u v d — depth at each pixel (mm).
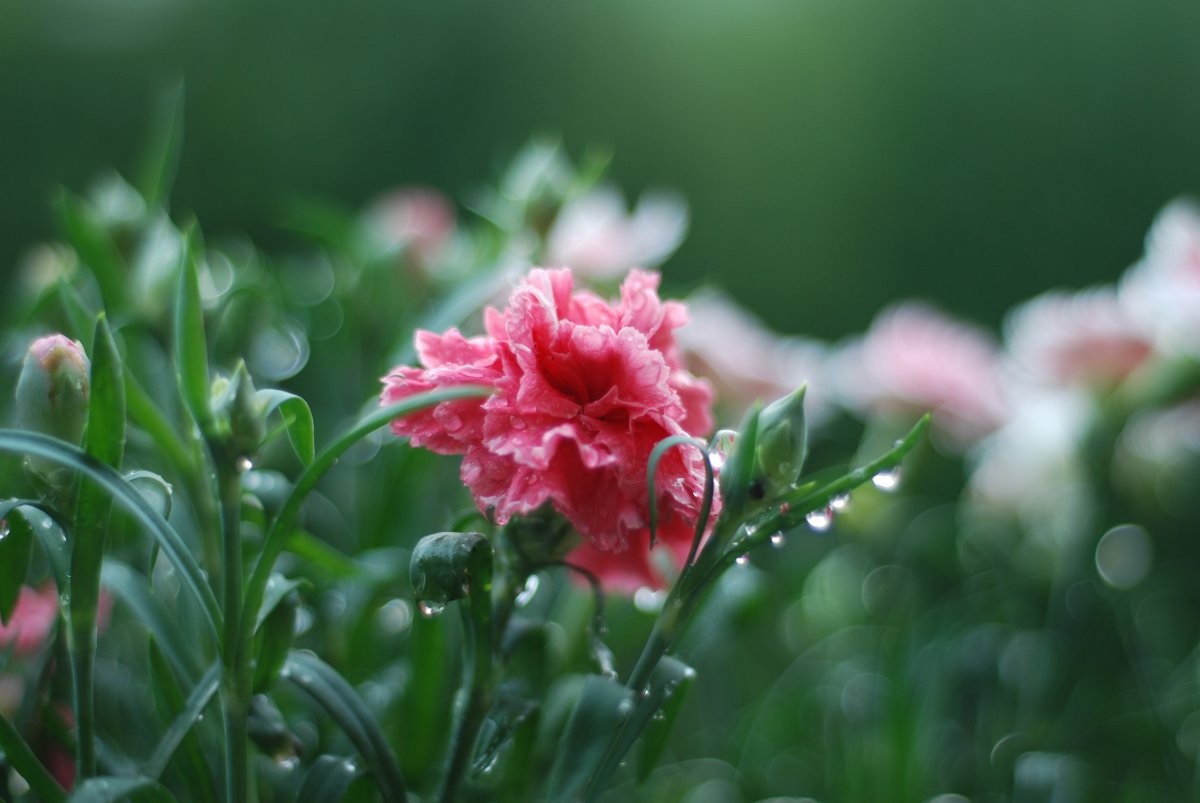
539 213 539
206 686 418
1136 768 636
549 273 417
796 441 407
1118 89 1445
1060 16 1478
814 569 669
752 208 1515
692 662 536
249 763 434
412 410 401
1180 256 605
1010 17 1493
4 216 1375
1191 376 600
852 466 585
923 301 1456
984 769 597
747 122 1535
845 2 1529
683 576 406
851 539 695
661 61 1558
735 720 666
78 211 484
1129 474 634
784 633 667
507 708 429
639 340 403
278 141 1470
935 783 601
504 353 405
